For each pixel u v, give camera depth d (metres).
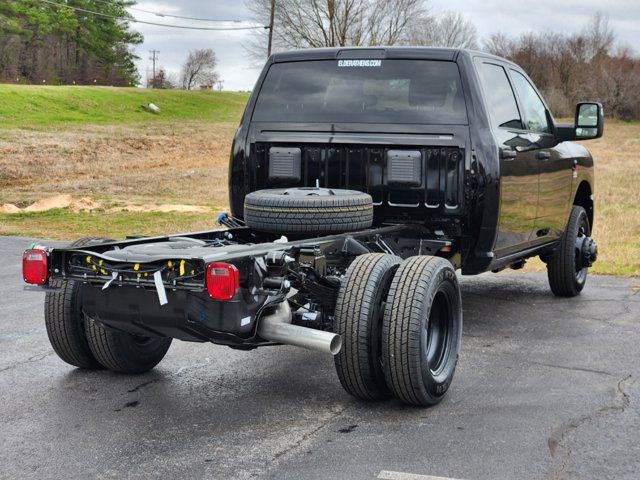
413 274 4.72
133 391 5.30
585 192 8.72
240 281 4.40
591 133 7.25
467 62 6.07
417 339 4.61
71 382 5.51
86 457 4.16
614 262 10.66
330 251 5.19
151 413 4.86
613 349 6.30
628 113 62.19
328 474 3.92
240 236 6.02
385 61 6.24
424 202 6.03
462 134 5.95
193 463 4.07
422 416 4.76
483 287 9.09
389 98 6.18
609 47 70.62
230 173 6.53
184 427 4.61
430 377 4.77
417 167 6.00
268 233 5.84
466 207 5.96
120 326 4.80
